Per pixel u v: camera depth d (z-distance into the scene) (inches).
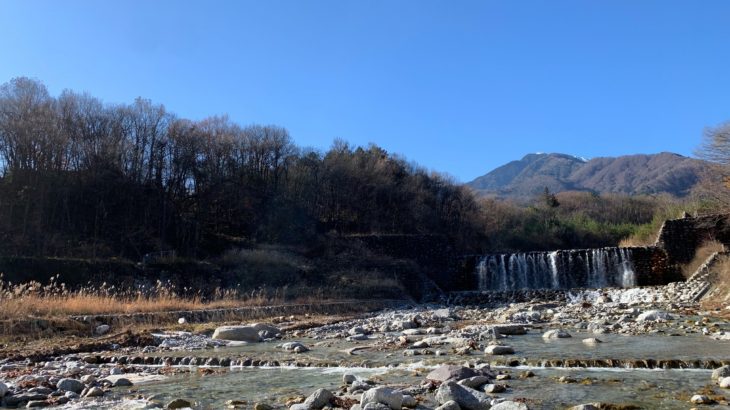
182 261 1542.8
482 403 307.6
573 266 1790.1
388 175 2524.6
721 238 1561.3
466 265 1978.3
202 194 2023.9
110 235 1788.9
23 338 643.5
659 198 3535.9
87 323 748.0
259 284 1505.9
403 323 816.9
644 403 311.4
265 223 2074.3
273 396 358.0
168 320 880.3
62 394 367.9
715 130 1610.5
